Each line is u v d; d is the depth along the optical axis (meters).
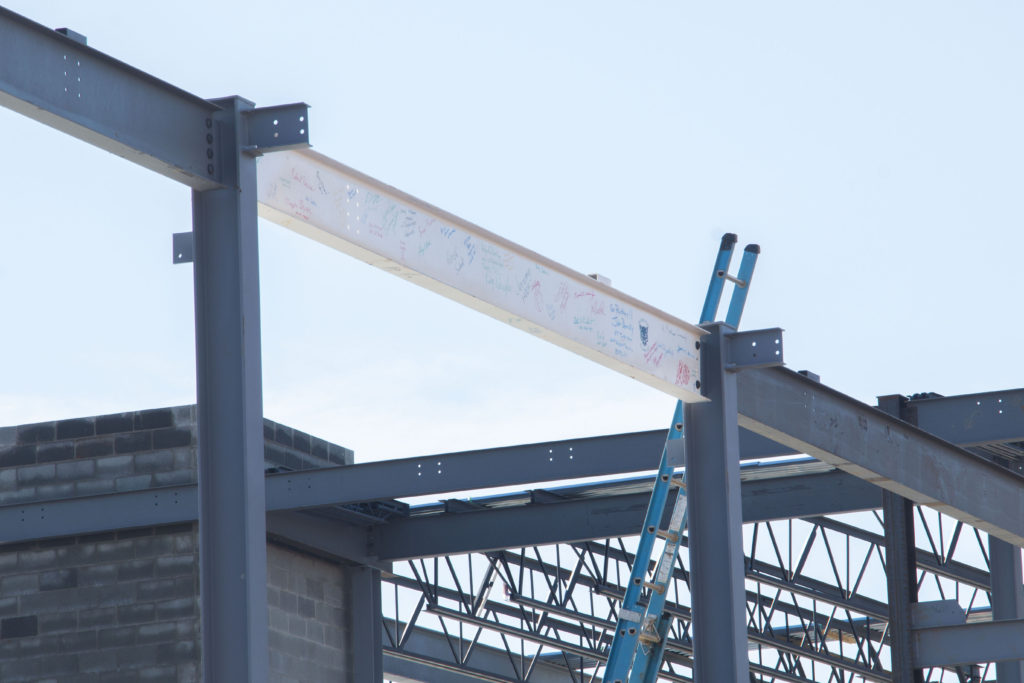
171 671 79.25
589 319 47.75
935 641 66.88
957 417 70.38
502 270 45.09
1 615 82.00
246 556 36.31
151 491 79.56
